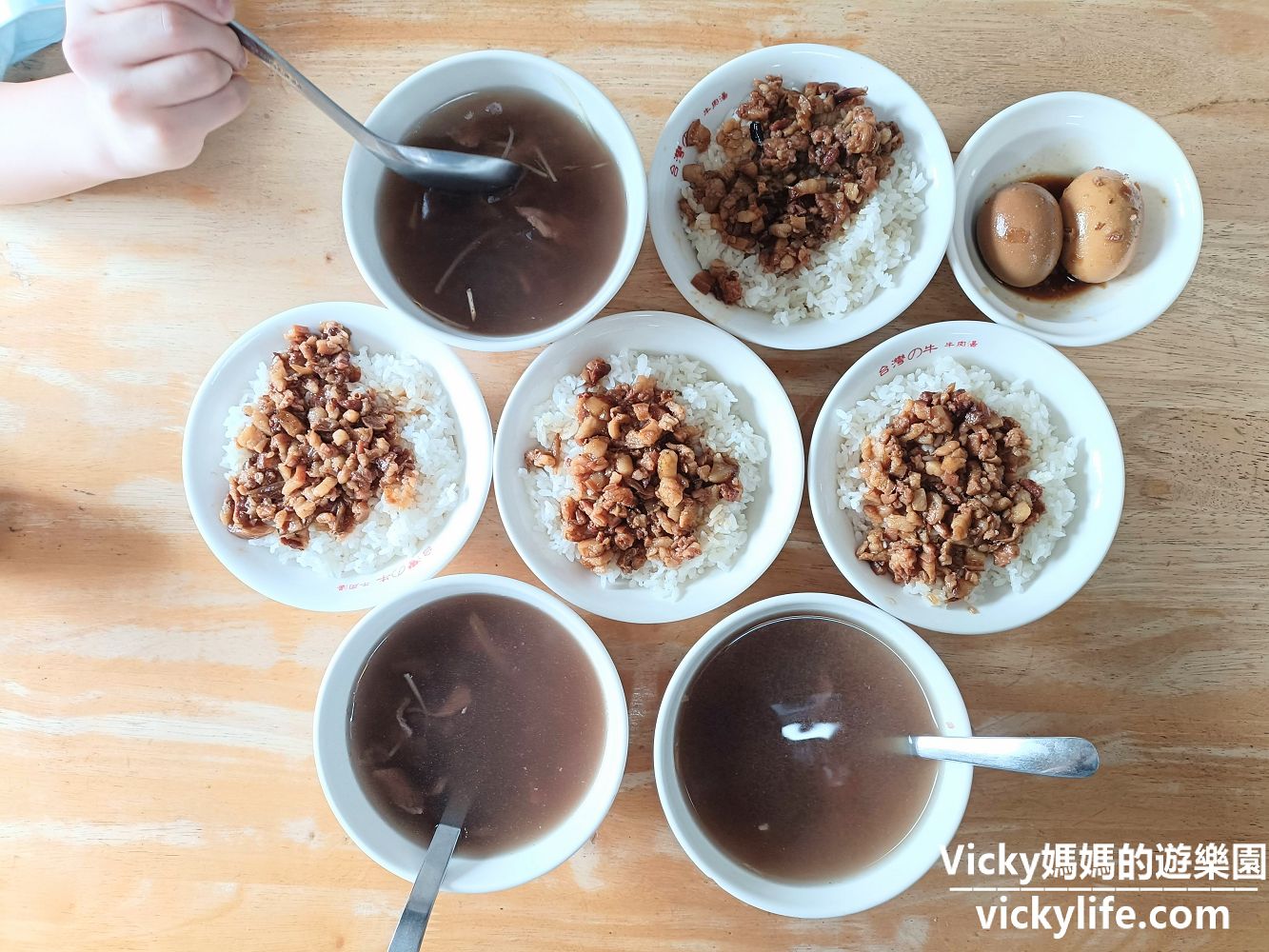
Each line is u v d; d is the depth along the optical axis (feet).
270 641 1.53
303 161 1.51
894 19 1.50
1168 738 1.53
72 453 1.54
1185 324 1.52
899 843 1.45
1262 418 1.52
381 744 1.45
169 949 1.52
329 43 1.49
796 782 1.46
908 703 1.47
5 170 1.44
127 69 1.26
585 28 1.49
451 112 1.39
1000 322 1.42
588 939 1.51
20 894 1.52
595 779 1.45
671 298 1.54
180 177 1.51
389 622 1.44
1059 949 1.52
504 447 1.42
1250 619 1.53
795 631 1.48
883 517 1.42
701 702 1.46
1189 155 1.51
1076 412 1.46
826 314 1.47
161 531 1.54
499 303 1.42
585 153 1.41
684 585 1.46
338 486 1.44
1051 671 1.53
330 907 1.52
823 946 1.51
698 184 1.45
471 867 1.41
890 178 1.45
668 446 1.42
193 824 1.53
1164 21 1.51
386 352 1.50
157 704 1.53
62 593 1.54
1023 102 1.42
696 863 1.38
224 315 1.53
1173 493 1.53
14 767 1.53
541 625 1.46
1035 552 1.45
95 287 1.53
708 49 1.50
